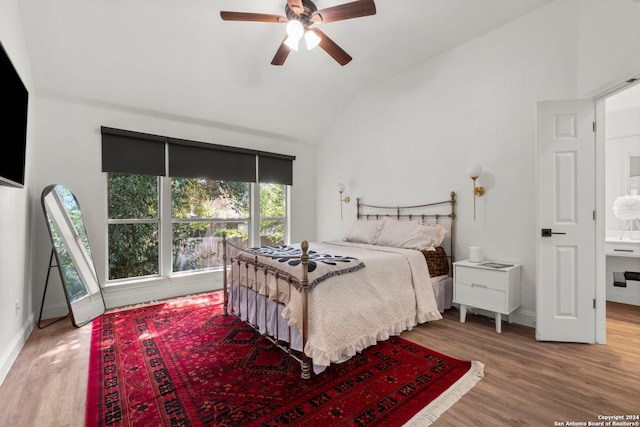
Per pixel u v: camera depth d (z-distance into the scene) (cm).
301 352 211
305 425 146
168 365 207
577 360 208
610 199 359
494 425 144
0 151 161
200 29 290
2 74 162
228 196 444
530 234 273
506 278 252
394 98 396
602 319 232
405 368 199
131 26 273
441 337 251
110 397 170
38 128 299
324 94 430
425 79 359
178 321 292
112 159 339
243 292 282
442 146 342
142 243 369
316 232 536
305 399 167
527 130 275
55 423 149
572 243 237
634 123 344
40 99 301
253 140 459
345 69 379
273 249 302
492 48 299
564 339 238
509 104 287
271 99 410
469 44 317
